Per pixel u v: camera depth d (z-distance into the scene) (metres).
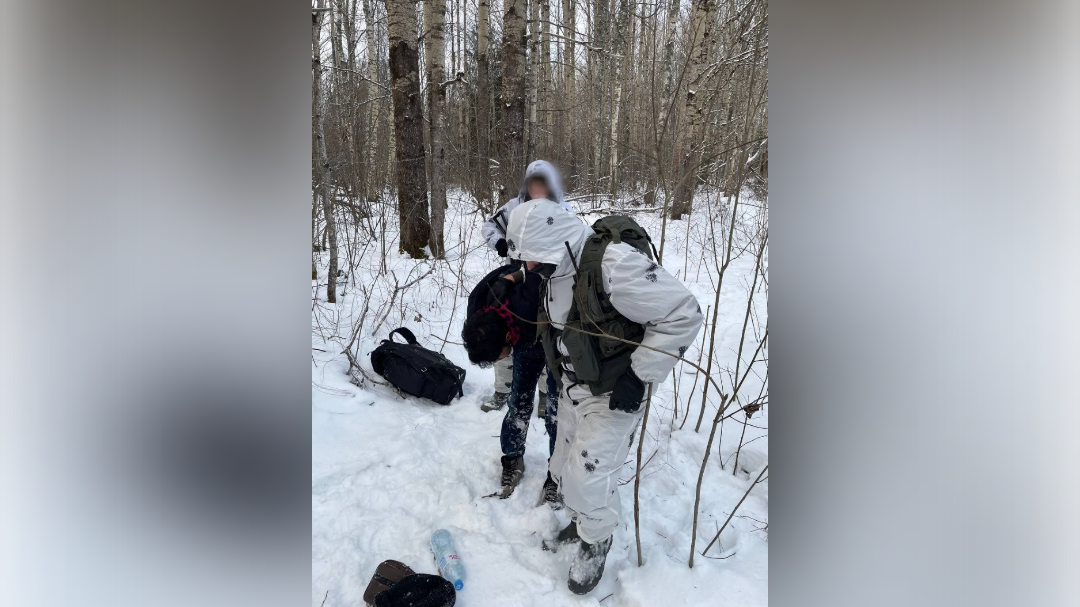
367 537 2.38
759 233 3.69
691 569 2.17
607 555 2.25
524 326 2.33
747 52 3.16
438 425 3.31
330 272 4.77
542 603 2.06
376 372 3.74
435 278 5.43
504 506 2.57
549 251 1.95
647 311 1.82
